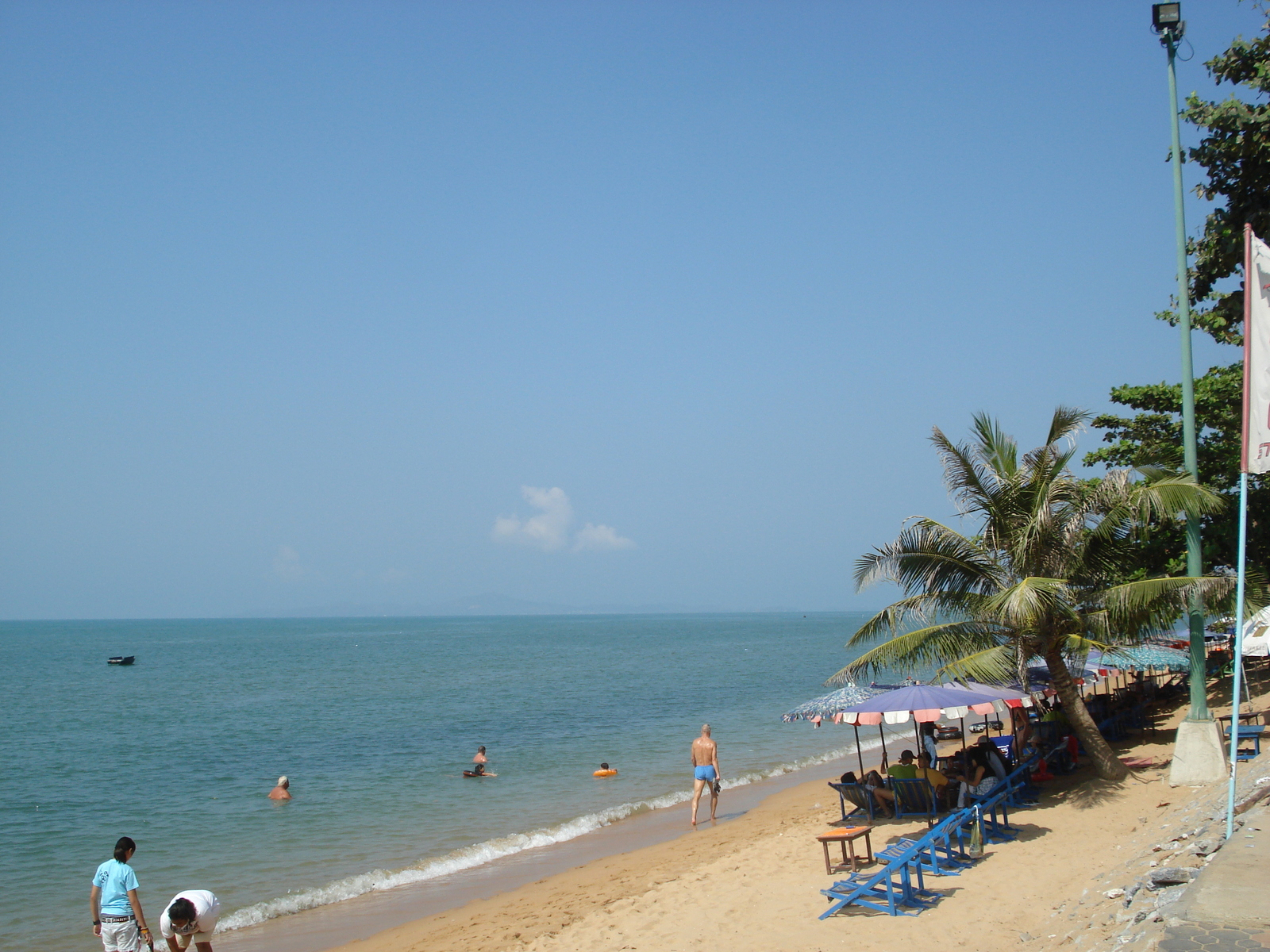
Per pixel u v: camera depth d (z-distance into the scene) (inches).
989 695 525.0
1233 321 758.5
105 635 7765.8
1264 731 647.8
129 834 785.6
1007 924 365.4
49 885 639.8
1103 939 277.7
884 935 376.2
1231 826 319.0
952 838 510.6
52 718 1713.8
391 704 1855.3
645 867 608.7
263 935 520.1
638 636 6176.2
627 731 1395.2
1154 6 549.3
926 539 579.5
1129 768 593.9
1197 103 682.2
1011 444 591.8
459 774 1043.9
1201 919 230.2
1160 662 700.7
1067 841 482.0
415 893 596.1
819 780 965.2
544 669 2920.8
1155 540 820.0
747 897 478.0
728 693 1980.8
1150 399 891.4
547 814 836.0
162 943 506.3
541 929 482.3
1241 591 333.7
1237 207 689.6
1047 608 543.8
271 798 921.5
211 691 2269.9
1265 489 798.5
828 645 4539.9
